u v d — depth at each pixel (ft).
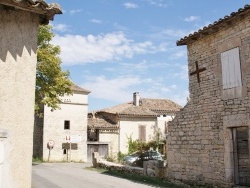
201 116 40.88
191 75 43.42
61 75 75.15
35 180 44.91
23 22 14.69
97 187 39.47
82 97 106.83
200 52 42.16
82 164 87.10
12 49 14.06
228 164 36.17
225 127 37.11
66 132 102.42
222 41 38.60
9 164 13.19
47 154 98.84
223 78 38.09
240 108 35.29
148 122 112.57
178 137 44.16
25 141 14.21
